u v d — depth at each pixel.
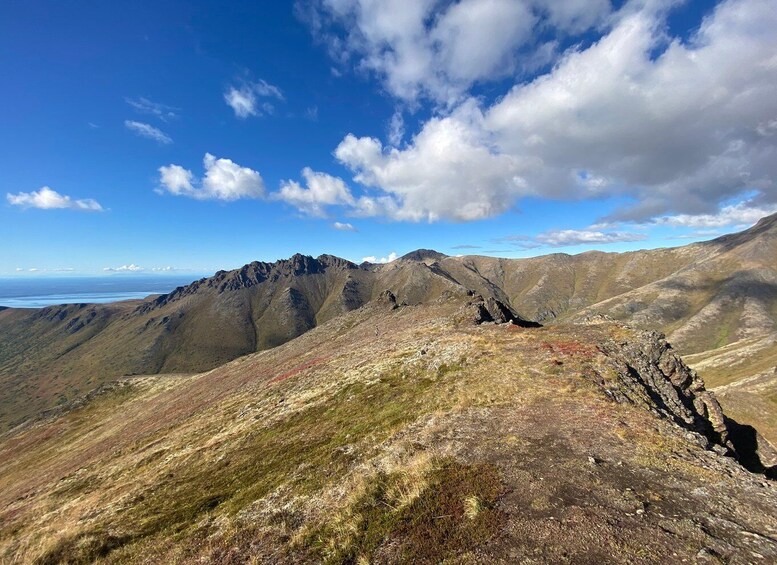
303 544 14.59
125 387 159.75
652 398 29.73
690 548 11.31
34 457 94.56
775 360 145.38
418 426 24.55
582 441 18.92
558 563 11.04
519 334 44.31
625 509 13.36
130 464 44.09
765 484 15.16
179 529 20.27
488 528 12.91
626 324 44.66
